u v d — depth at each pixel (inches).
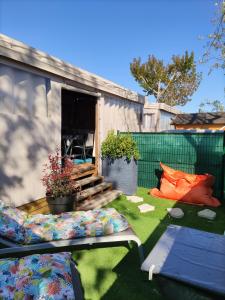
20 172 159.5
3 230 109.7
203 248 92.4
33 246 107.6
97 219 121.0
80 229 113.7
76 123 330.0
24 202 163.0
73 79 198.8
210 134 235.3
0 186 146.9
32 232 111.9
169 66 909.2
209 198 209.8
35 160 170.1
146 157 268.5
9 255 124.6
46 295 70.4
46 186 172.9
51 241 110.7
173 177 227.3
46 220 122.5
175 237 101.3
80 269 113.3
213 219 176.9
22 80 159.0
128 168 234.2
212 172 236.5
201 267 80.0
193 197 211.0
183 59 879.7
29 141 164.9
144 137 267.1
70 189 168.4
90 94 227.3
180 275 75.3
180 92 955.3
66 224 117.5
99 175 249.3
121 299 94.6
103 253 127.5
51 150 183.5
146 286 102.0
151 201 218.5
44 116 177.3
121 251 129.6
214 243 96.3
